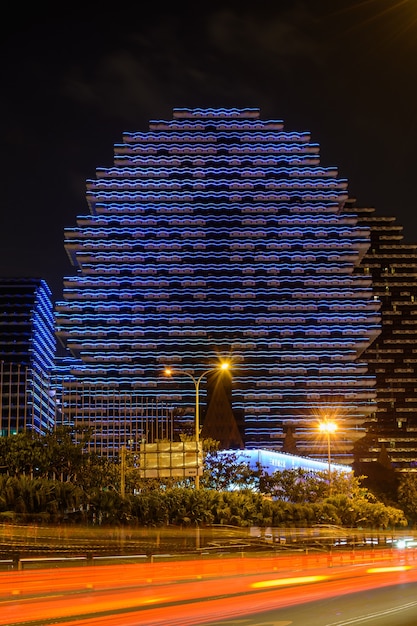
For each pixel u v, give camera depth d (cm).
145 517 7594
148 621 2259
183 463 7450
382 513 11875
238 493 9206
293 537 8119
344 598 2933
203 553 5750
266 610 2553
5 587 3228
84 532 6600
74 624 2195
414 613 2475
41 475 9200
